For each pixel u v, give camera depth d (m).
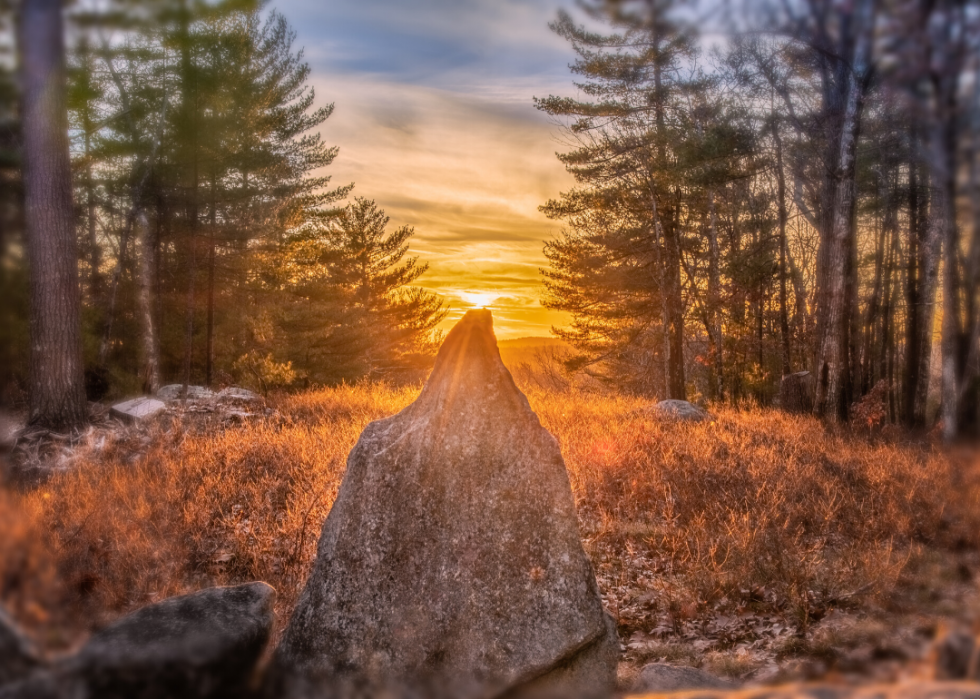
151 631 1.80
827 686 0.89
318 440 9.58
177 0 17.09
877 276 22.31
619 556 6.22
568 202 25.98
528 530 2.92
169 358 21.11
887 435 12.90
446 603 2.80
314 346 25.38
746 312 28.02
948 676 0.90
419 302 39.88
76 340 11.57
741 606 5.03
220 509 6.94
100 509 6.39
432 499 2.95
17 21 5.81
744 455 9.27
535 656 2.73
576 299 27.33
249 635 1.97
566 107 23.81
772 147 21.64
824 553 6.04
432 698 2.13
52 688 0.99
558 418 11.54
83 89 17.31
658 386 27.41
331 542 3.00
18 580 1.06
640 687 2.86
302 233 29.62
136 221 20.09
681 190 23.50
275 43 25.33
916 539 5.88
